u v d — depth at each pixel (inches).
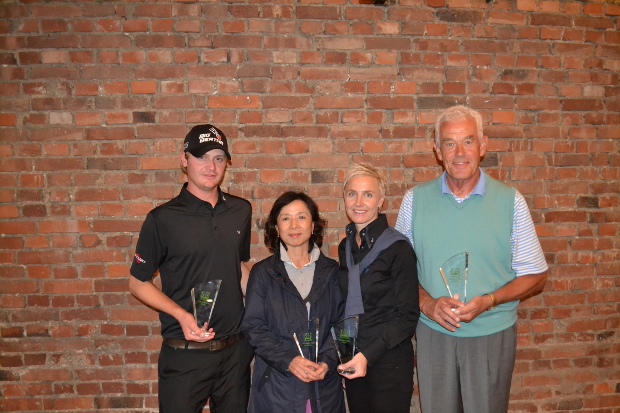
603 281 97.9
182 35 90.3
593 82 96.9
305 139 92.7
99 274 91.8
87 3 89.4
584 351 98.2
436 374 73.9
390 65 93.4
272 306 71.7
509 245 72.2
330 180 93.5
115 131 90.7
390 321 68.4
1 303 91.2
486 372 71.2
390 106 93.7
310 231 74.8
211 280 73.5
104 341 92.4
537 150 96.7
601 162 97.3
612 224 97.5
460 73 94.6
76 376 92.4
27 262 91.1
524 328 97.7
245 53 91.2
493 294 69.3
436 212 74.8
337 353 67.2
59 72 89.9
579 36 96.8
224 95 91.3
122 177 91.2
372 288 68.5
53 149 90.4
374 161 94.0
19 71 89.7
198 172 72.1
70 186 90.8
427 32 93.7
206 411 94.9
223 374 75.4
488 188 73.0
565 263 97.4
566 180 97.0
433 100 94.3
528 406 97.5
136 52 90.1
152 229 72.6
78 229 91.3
